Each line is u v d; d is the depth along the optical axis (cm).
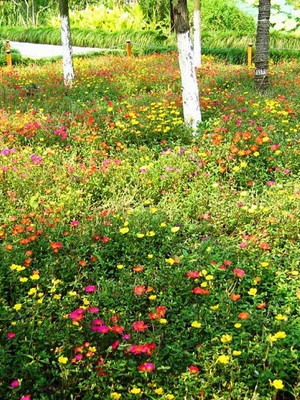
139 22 2855
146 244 573
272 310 461
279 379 373
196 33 1792
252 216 621
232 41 2359
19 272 504
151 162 785
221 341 408
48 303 464
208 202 668
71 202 656
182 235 606
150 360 394
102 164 782
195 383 373
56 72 1717
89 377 376
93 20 2900
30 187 703
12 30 2895
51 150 845
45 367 405
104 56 2208
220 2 2800
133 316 454
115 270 543
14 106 1184
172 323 447
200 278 499
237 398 360
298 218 599
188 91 948
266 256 537
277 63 1942
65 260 531
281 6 2669
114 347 392
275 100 1141
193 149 809
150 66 1750
